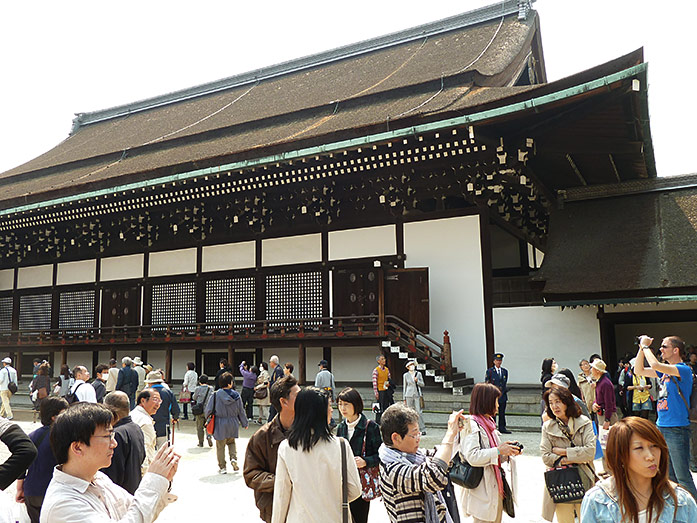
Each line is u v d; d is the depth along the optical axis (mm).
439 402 16688
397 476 4016
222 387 10758
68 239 27625
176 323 24000
